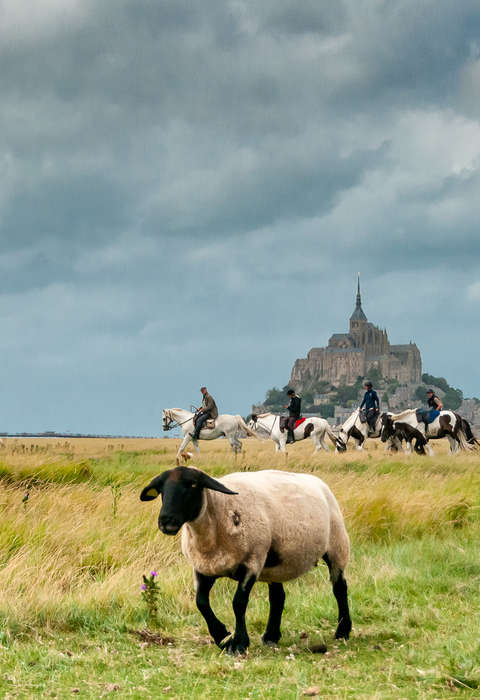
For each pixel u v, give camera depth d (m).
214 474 27.02
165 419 40.06
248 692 7.68
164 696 7.56
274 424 40.62
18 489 19.33
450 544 15.70
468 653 8.77
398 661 8.93
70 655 9.05
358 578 13.25
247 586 9.23
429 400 40.97
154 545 14.19
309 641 9.98
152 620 10.57
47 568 11.88
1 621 9.83
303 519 9.69
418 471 27.75
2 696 7.44
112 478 23.34
